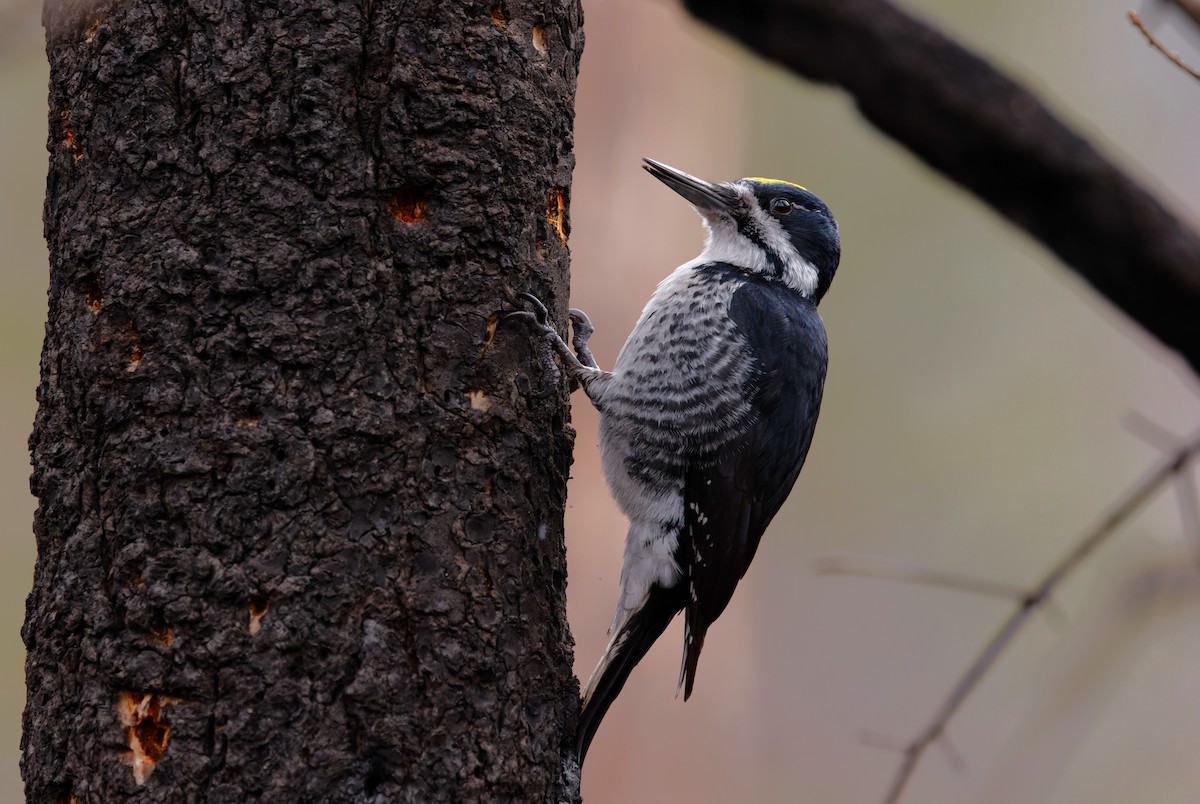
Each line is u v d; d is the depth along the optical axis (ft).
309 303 21.09
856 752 70.79
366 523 21.02
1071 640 37.17
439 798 20.92
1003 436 75.92
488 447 22.49
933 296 77.36
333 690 20.38
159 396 20.72
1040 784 33.86
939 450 76.28
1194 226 35.24
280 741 20.07
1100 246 35.86
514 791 21.89
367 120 21.79
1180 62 25.21
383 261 21.72
